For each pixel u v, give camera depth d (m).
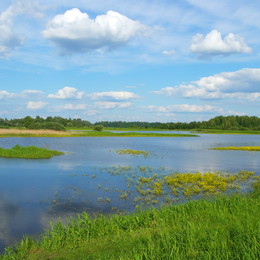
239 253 5.31
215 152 33.81
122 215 9.48
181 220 7.97
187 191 12.97
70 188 13.65
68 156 26.81
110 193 12.81
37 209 10.33
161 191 13.10
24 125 106.62
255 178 16.84
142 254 5.55
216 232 6.31
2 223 8.87
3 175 16.62
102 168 19.94
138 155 29.27
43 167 19.75
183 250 5.65
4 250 6.98
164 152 33.41
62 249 6.73
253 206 8.86
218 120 162.38
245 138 73.50
